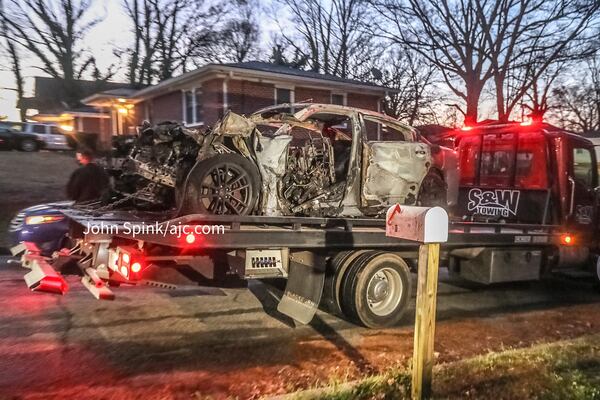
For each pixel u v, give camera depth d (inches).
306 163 241.9
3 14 1131.9
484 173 342.3
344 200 244.5
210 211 206.5
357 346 199.3
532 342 208.2
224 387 157.2
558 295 300.7
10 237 304.2
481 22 1063.6
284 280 241.3
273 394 152.3
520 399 151.5
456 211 352.2
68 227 274.4
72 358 177.3
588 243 313.9
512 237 272.8
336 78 892.0
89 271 206.8
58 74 1227.2
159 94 949.2
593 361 184.4
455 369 169.3
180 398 149.2
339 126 264.2
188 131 217.3
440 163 287.1
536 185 311.7
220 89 762.2
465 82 1130.0
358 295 217.3
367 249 231.3
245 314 237.6
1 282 280.7
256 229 203.2
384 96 936.9
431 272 142.6
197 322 222.8
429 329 144.0
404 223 145.9
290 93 821.2
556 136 302.2
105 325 213.9
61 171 733.9
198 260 208.2
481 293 299.0
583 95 1428.4
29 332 202.4
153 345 192.9
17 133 973.8
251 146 220.2
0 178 652.1
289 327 220.8
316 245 214.1
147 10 1314.0
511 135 326.0
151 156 228.7
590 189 317.1
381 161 252.7
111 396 149.3
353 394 149.3
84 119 1278.3
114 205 253.3
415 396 144.3
